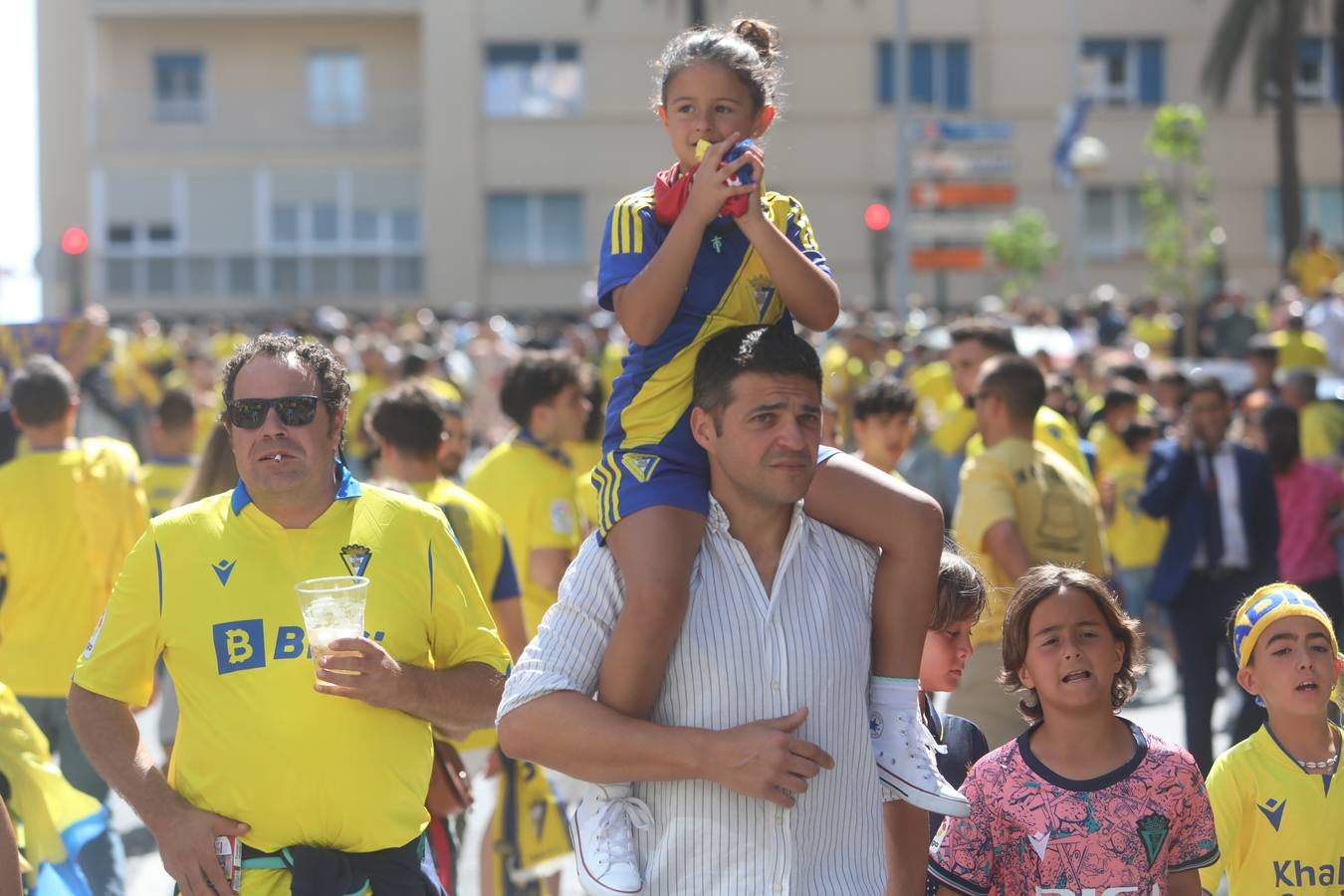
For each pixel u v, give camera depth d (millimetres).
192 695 7348
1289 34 55469
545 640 6266
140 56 76312
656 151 75188
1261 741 8352
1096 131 75375
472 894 12852
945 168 56781
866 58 74938
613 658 6090
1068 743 7426
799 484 6082
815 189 75125
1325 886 8172
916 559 6453
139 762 7328
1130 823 7266
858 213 75312
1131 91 75938
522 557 12523
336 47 76438
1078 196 60406
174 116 76312
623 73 74938
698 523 6195
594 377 16391
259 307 76000
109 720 7379
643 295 6125
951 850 7434
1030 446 11953
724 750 5910
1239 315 46062
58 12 75375
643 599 6027
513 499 12508
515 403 12625
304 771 7234
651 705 6188
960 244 60188
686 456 6281
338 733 7273
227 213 76312
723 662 6121
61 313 75750
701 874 6145
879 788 6488
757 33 6996
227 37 76250
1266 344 25609
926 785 6461
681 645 6137
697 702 6145
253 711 7266
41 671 12562
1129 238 75562
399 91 76438
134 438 35094
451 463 13398
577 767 6059
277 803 7223
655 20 74625
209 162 76000
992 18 75188
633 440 6348
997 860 7445
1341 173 75625
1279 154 56125
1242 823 8281
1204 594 14664
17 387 12805
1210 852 7484
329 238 76312
